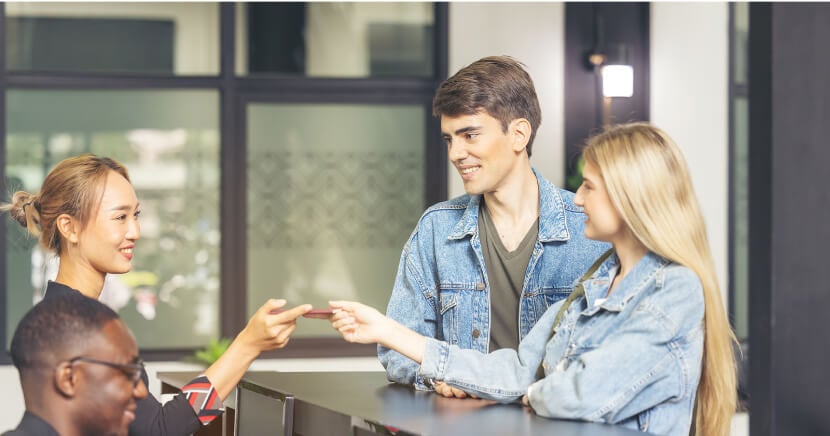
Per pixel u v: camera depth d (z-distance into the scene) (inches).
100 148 222.4
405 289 96.3
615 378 70.8
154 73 223.9
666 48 235.5
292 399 79.9
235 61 226.1
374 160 229.1
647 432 70.8
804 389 90.2
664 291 72.2
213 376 78.1
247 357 79.4
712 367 73.9
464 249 93.9
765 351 90.4
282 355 223.8
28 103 220.1
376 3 229.9
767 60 90.2
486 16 231.0
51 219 78.0
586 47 233.9
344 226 228.8
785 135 90.0
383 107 229.6
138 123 223.3
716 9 237.1
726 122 237.9
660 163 72.6
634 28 235.6
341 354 225.9
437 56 230.2
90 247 78.2
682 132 236.5
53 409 57.0
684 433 73.4
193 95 225.0
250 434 87.7
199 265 225.0
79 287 78.8
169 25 224.4
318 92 227.8
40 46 220.5
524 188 93.0
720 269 237.3
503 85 88.9
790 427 89.9
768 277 90.0
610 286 76.7
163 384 99.4
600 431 67.1
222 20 224.7
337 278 228.7
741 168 240.1
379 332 80.7
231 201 224.7
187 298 224.4
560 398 70.9
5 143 219.0
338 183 228.7
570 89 233.5
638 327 71.8
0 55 217.8
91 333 57.6
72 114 221.5
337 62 229.3
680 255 72.4
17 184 218.1
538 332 80.2
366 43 229.6
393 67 230.5
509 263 93.0
